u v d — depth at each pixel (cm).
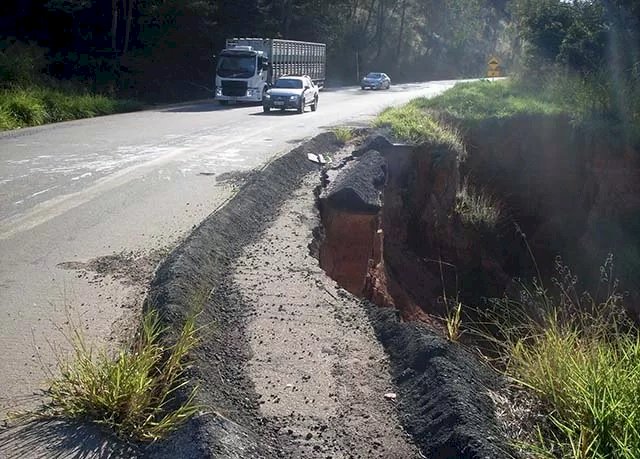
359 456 466
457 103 2852
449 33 9119
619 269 2162
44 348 593
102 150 1781
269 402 529
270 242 988
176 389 488
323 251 1120
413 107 2780
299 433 489
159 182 1357
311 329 675
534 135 2514
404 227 1827
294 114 3072
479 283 1955
